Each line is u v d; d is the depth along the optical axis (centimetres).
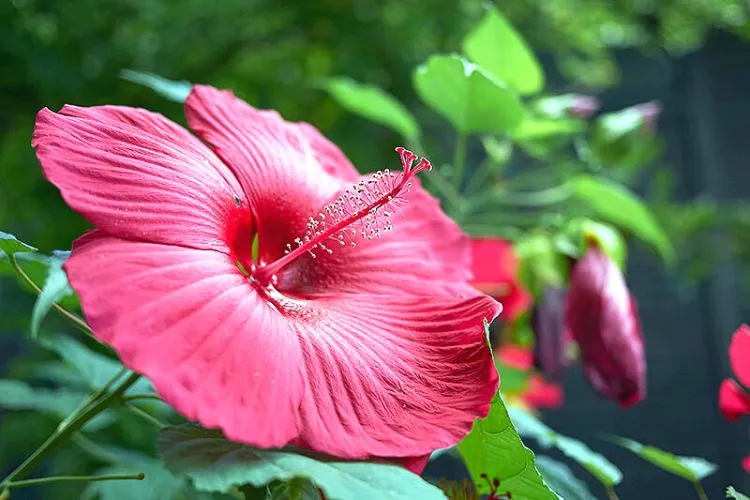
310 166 36
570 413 130
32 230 99
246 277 30
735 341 38
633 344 46
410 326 30
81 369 49
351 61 96
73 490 79
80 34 93
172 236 27
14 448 83
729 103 136
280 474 24
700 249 122
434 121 100
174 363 24
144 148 29
